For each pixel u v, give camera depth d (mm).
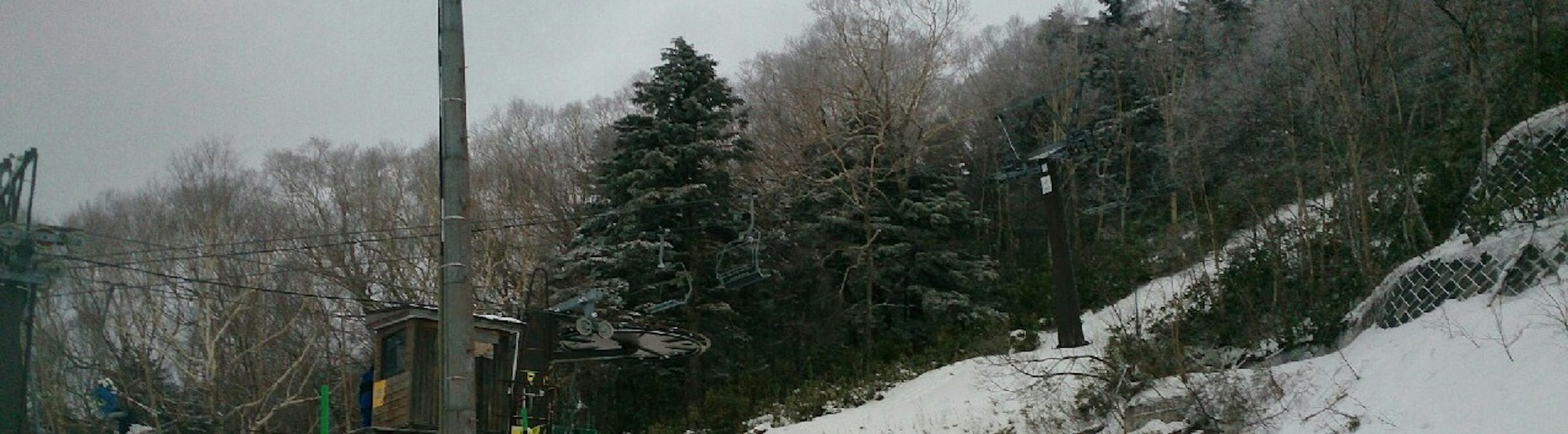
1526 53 22188
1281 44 33500
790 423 28938
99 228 36906
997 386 22656
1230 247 29297
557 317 23781
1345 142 25812
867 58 41875
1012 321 36188
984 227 43812
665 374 35875
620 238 36688
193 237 40250
